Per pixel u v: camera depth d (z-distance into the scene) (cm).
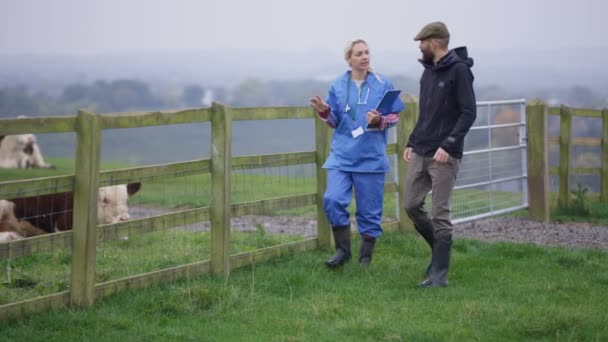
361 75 769
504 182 1157
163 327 585
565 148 1298
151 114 662
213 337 564
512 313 615
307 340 557
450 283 725
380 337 565
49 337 555
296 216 1191
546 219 1159
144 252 873
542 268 795
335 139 777
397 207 983
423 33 701
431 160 704
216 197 729
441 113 697
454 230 1057
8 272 735
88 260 620
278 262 793
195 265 716
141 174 660
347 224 773
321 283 715
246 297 663
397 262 802
